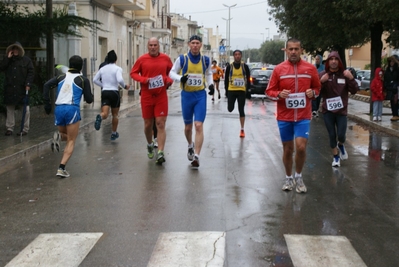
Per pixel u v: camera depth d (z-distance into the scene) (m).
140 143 12.10
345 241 5.56
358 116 18.00
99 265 4.93
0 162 9.54
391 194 7.56
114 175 8.71
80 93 8.74
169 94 33.19
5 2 18.23
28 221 6.29
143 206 6.86
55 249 5.34
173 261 4.98
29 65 12.59
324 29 18.92
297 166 7.57
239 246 5.40
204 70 9.06
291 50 7.22
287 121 7.39
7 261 5.06
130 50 34.56
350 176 8.69
